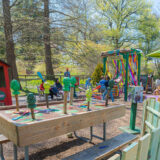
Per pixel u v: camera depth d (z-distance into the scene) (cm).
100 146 236
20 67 1697
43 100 695
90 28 1203
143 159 138
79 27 1112
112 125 439
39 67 1789
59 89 842
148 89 1210
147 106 339
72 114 187
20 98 788
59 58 1526
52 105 258
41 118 165
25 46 1084
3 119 162
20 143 137
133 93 383
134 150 122
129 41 2272
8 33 926
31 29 949
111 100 820
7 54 980
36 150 290
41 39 1067
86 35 1262
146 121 342
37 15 1038
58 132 168
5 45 1009
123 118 508
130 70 826
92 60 1313
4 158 256
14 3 950
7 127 154
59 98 782
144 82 1245
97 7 2011
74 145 315
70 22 1080
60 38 1134
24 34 983
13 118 161
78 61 1331
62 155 275
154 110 296
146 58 2291
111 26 2233
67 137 354
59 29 1105
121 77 917
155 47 2291
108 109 233
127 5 2088
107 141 256
